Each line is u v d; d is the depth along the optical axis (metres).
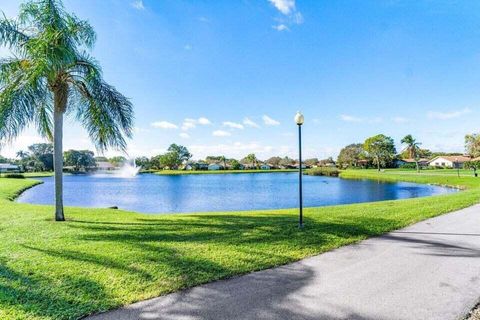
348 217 10.34
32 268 5.15
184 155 121.88
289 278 4.99
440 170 76.31
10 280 4.66
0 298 4.09
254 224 9.12
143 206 22.28
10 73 9.23
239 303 4.09
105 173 100.81
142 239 7.20
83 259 5.64
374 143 88.69
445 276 5.11
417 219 9.95
